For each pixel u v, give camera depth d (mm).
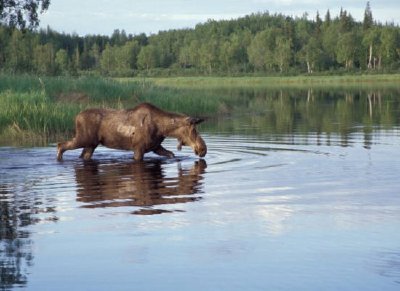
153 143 22438
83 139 22438
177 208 14156
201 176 18391
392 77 137250
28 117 31141
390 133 30359
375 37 165500
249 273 9867
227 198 15148
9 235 12031
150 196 15562
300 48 189625
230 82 138125
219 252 10844
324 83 124312
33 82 46500
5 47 109438
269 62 172500
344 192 15641
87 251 11000
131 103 44562
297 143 26453
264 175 18328
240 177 18078
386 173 18359
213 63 186375
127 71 176875
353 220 12797
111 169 20141
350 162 20688
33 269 10141
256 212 13641
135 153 22297
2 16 63438
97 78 50406
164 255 10742
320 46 178875
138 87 47500
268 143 26547
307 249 10953
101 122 22547
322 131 31891
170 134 22469
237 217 13203
